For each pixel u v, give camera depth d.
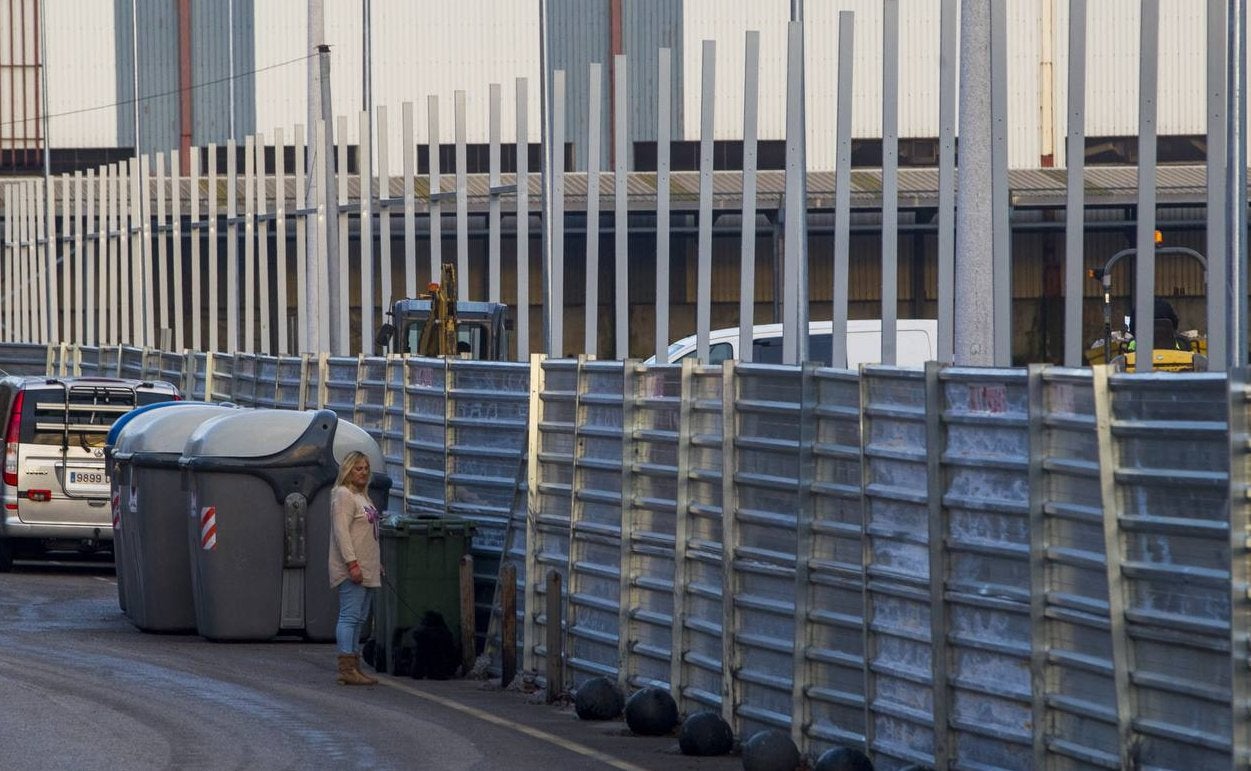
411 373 64.06
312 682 50.72
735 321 191.00
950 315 42.91
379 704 46.84
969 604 33.06
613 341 190.00
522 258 63.94
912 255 189.00
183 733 42.03
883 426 35.91
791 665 39.00
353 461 50.41
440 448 59.81
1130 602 28.91
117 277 145.50
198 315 119.75
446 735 42.16
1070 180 37.66
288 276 188.75
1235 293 40.81
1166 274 178.75
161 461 60.38
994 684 32.56
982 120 41.56
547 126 105.62
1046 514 31.06
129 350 122.81
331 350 94.69
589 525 48.00
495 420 56.28
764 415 40.28
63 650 56.47
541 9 105.94
